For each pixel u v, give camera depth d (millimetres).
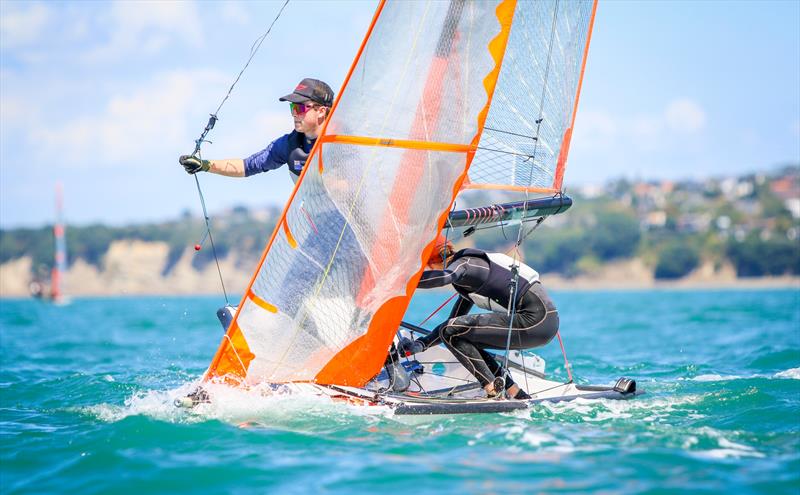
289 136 24812
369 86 22047
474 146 23500
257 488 17016
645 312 113125
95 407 26016
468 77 23000
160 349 56406
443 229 24453
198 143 23969
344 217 22734
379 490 16609
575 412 23344
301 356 23641
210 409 22672
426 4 21969
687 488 16531
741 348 48562
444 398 23594
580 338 62281
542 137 26016
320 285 23125
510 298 23828
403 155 22859
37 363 45281
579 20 26188
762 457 18641
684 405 24719
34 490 17422
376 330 23781
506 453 19047
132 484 17438
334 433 20859
